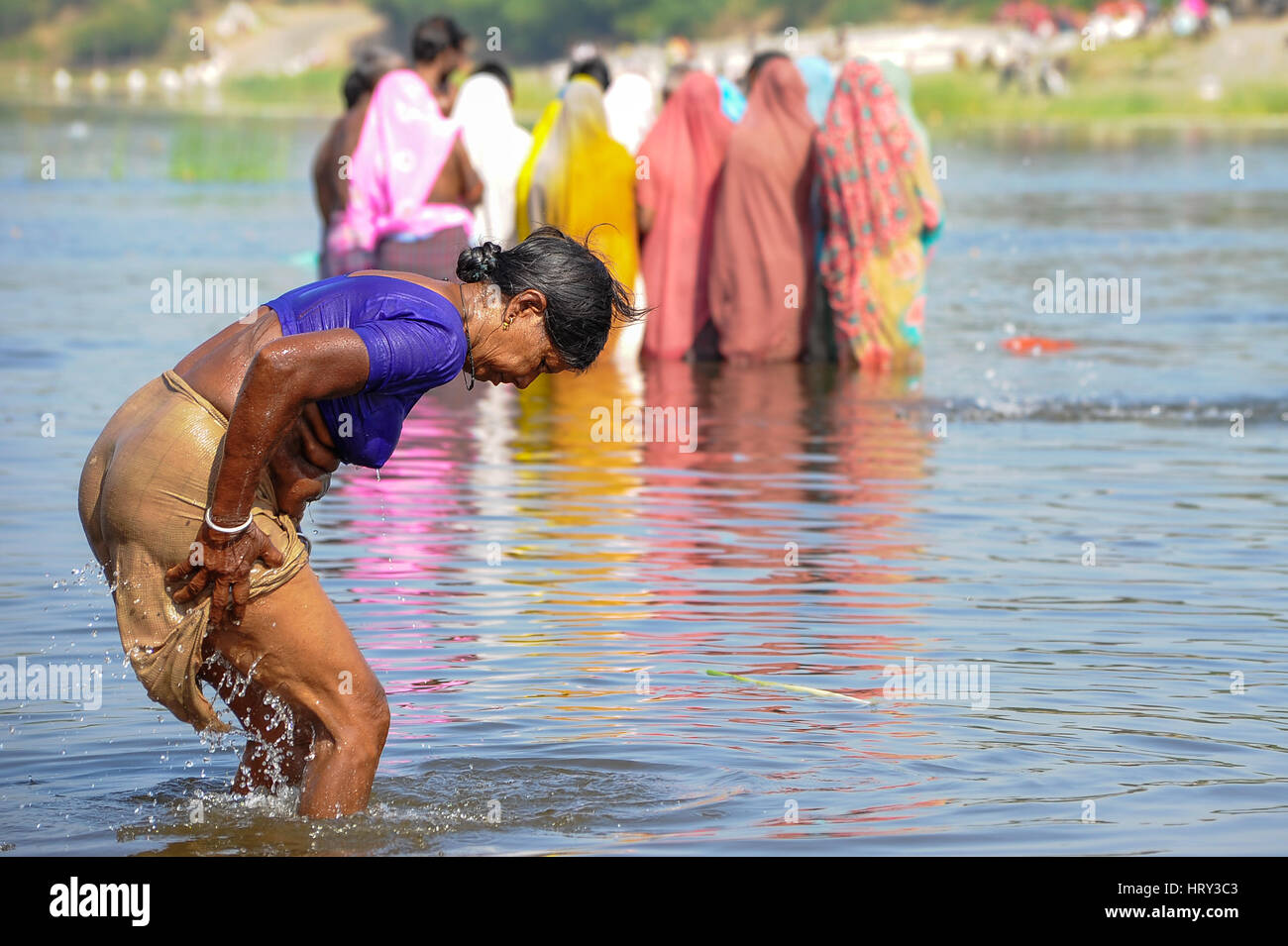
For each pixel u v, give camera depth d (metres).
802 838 8.73
